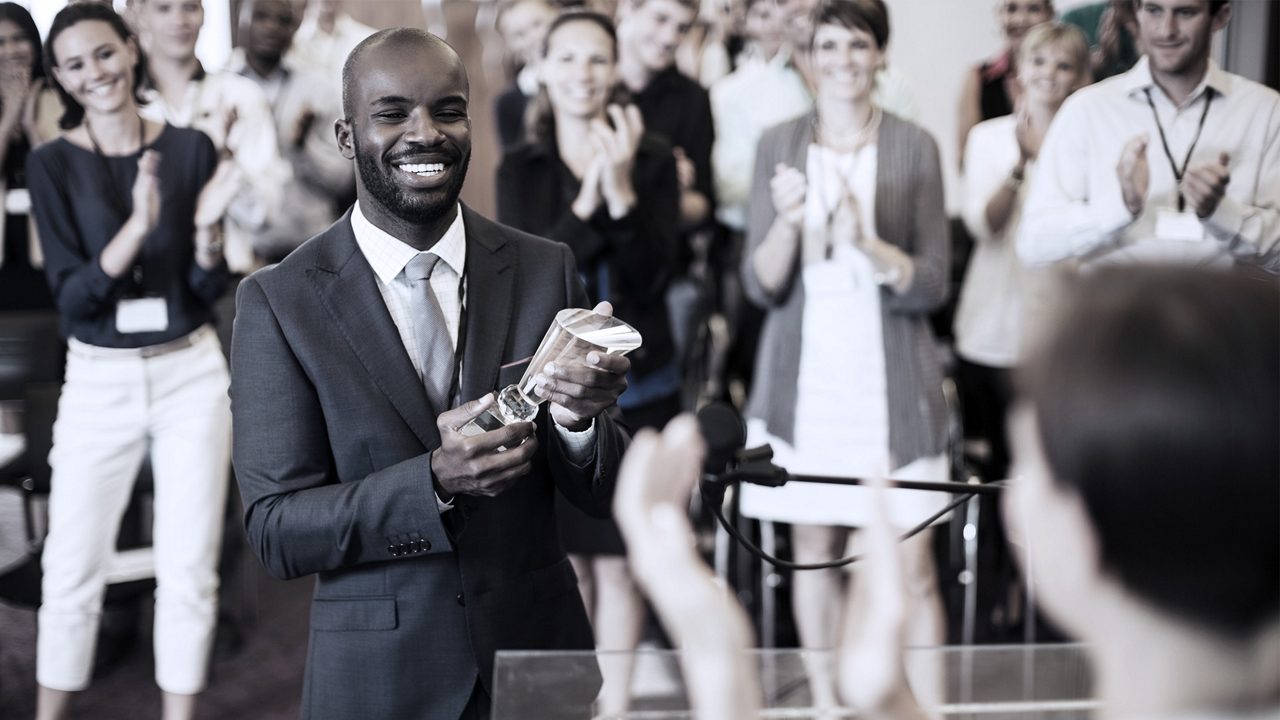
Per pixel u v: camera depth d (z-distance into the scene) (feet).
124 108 10.44
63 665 10.08
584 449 5.58
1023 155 11.86
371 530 5.25
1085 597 1.97
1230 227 9.89
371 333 5.51
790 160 10.78
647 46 12.94
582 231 10.84
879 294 10.53
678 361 12.02
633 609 10.32
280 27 13.79
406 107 5.31
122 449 10.15
